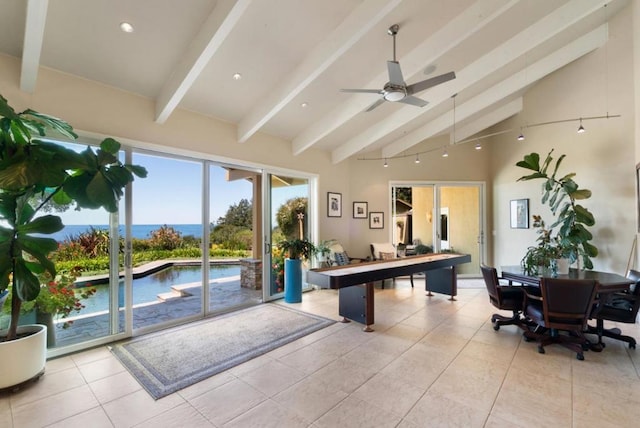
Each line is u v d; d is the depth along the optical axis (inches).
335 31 121.4
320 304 189.9
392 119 203.3
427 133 233.1
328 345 126.0
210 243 171.6
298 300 194.1
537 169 178.4
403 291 219.8
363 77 158.2
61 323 121.3
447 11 123.0
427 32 132.5
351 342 129.0
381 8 106.0
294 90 141.8
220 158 171.5
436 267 168.7
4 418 80.4
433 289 203.6
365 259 254.2
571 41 167.0
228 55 130.4
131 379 99.8
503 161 253.3
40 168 89.9
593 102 173.0
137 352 120.0
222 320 158.7
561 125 194.9
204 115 165.0
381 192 269.4
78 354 118.6
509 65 175.8
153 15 105.8
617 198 161.5
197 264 166.2
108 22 105.6
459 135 256.1
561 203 194.1
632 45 153.0
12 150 92.8
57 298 118.4
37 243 96.5
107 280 132.6
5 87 107.6
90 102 125.9
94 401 87.8
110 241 133.3
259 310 176.7
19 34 102.7
